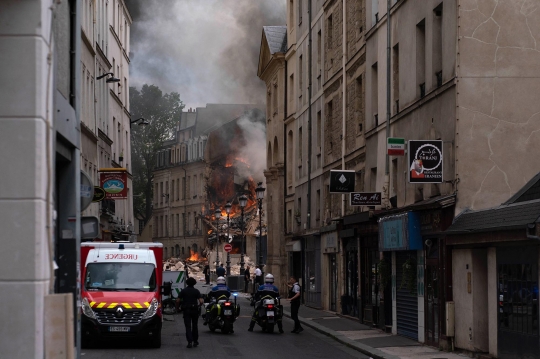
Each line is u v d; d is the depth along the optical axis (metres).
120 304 21.67
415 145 20.36
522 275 16.89
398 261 26.14
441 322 21.17
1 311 7.28
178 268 98.56
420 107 24.02
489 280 18.75
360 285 31.08
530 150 20.72
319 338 26.05
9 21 7.43
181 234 119.69
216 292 27.47
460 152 20.66
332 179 31.23
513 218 16.84
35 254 7.34
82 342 22.25
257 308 27.91
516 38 20.84
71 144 10.05
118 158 56.34
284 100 53.25
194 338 22.39
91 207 39.53
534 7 20.88
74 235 10.16
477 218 19.23
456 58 20.81
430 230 22.08
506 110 20.75
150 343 22.66
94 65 44.47
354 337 25.11
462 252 20.06
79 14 10.73
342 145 36.22
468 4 20.80
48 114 7.62
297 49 48.72
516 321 17.17
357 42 33.69
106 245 23.80
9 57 7.42
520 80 20.80
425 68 23.61
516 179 20.67
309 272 43.50
